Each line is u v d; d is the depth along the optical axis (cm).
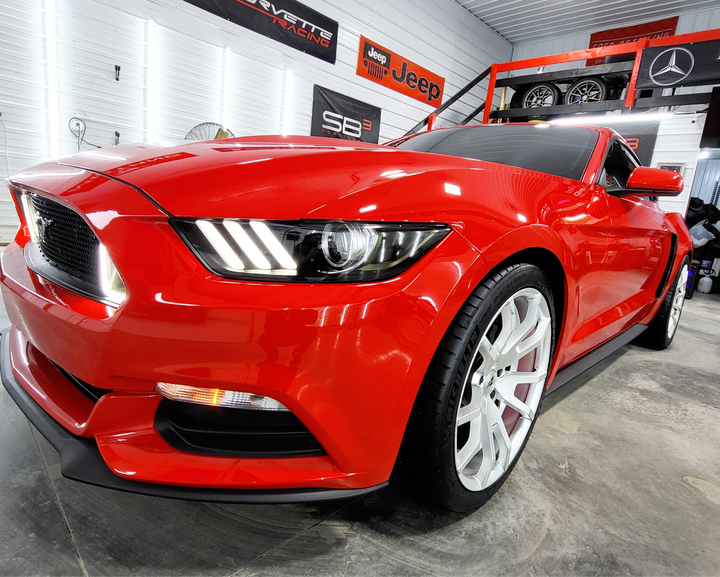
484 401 100
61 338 78
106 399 76
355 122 707
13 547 82
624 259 154
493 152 165
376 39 698
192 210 70
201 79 537
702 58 559
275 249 71
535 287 104
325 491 78
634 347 266
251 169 79
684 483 124
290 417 77
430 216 81
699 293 582
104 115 479
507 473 108
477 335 87
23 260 106
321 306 70
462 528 97
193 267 69
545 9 806
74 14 440
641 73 602
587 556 92
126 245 69
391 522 97
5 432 117
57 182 85
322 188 77
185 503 98
